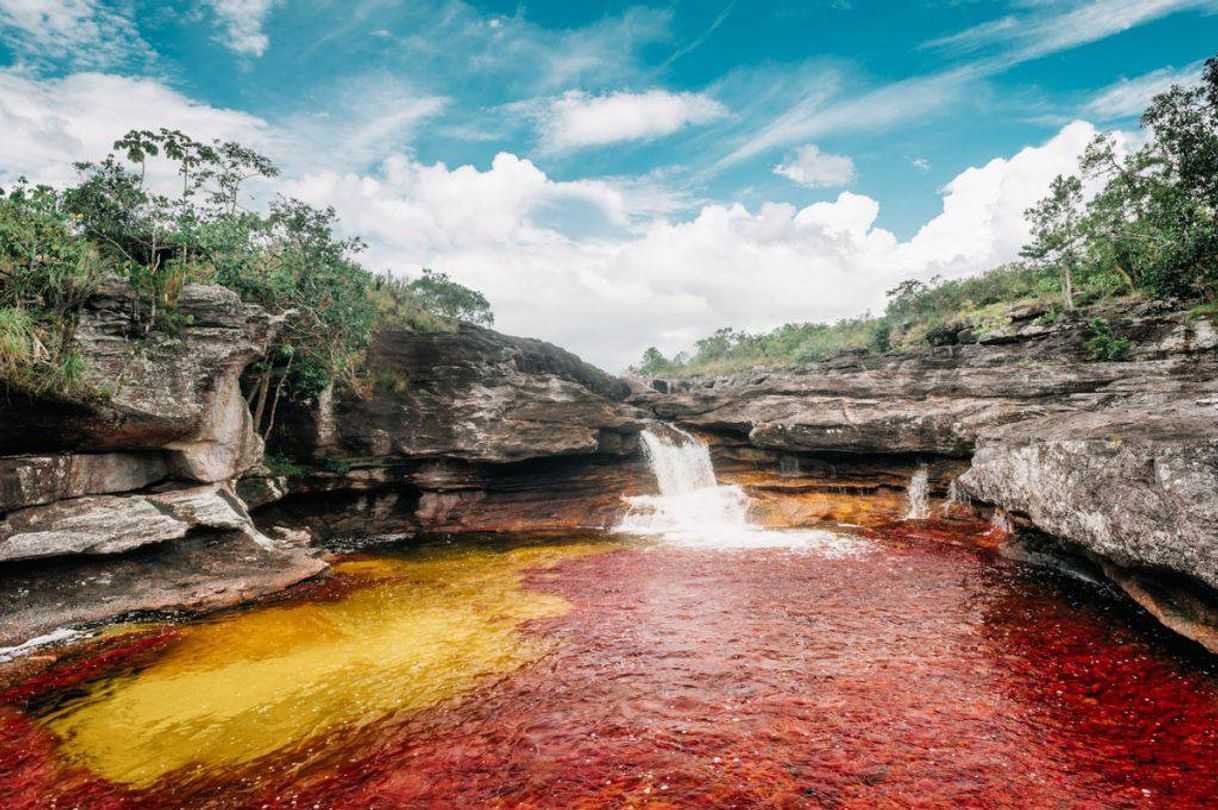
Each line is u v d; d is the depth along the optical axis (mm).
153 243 16141
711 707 8055
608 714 7914
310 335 20406
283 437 21375
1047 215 36750
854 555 17156
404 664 9828
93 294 13180
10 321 11336
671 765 6621
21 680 9188
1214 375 20016
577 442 26000
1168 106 25719
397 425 23266
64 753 7164
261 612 12656
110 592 12242
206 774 6711
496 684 8992
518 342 32281
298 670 9594
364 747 7227
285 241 20578
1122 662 9367
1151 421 12086
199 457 14922
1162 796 5945
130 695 8688
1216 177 24891
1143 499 9562
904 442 22766
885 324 72062
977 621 11477
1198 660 9227
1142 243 31938
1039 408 20547
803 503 23656
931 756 6734
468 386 25188
